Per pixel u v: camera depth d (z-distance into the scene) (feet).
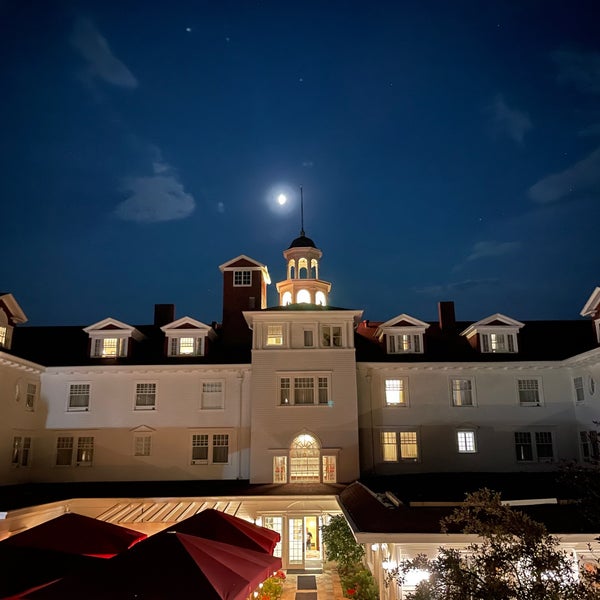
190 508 96.99
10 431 106.22
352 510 72.38
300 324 116.26
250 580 43.65
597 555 56.13
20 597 38.32
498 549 35.81
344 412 111.45
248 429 115.03
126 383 117.80
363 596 76.18
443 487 91.25
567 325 132.36
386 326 123.34
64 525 58.23
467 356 121.29
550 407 116.37
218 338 132.46
